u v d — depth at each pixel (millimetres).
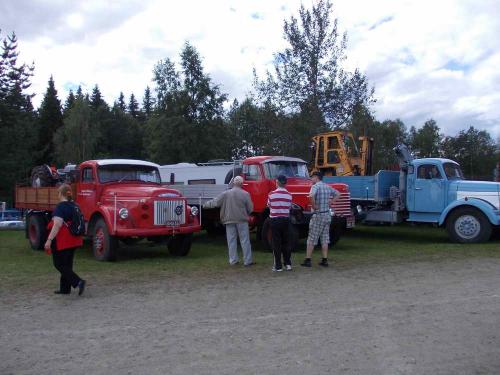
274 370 4516
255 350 5043
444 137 81062
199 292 7734
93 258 11508
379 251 12203
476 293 7363
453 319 6000
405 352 4906
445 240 14672
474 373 4379
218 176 17875
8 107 35938
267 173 12984
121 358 4891
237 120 44219
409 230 17859
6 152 34375
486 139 82375
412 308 6543
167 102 42938
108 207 10883
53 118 74250
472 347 5016
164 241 11328
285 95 22219
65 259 7473
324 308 6625
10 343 5398
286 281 8477
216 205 10445
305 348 5070
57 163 64438
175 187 14531
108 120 76625
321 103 22031
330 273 9172
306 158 22359
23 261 11094
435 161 14219
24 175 34750
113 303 7090
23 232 18922
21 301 7262
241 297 7352
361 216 15180
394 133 52062
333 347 5082
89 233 11555
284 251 9539
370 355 4840
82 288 7531
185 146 42062
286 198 9445
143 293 7711
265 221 12391
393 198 14797
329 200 9797
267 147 23359
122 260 11086
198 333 5633
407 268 9609
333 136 18312
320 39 21781
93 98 90125
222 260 11000
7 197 34375
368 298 7145
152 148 43094
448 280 8375
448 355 4809
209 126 43500
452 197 13875
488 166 81375
